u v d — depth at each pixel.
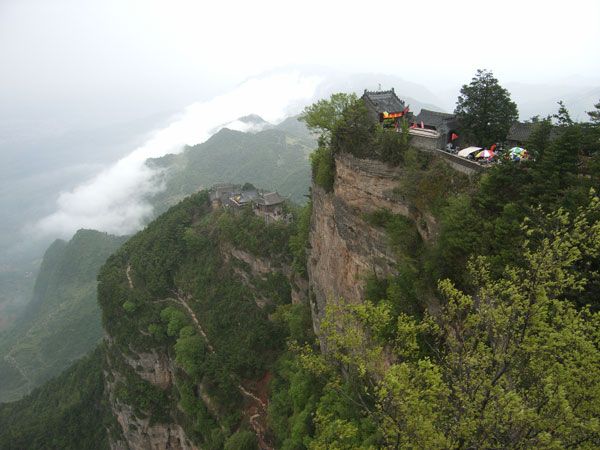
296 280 60.56
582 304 19.80
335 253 43.12
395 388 15.48
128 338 74.94
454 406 16.23
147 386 72.19
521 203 25.09
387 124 39.47
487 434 14.63
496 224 24.94
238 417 54.81
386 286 34.47
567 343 15.15
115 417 78.56
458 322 19.81
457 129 37.47
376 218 36.03
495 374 15.87
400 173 34.69
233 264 75.62
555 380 14.69
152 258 87.81
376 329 21.64
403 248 32.75
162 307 78.81
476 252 25.23
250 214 78.00
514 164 26.84
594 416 14.44
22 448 85.25
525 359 15.85
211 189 104.62
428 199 31.59
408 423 15.39
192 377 63.34
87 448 84.00
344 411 31.02
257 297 69.56
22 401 105.88
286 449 37.81
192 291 79.19
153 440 70.62
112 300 81.31
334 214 42.28
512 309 15.91
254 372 59.06
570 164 24.28
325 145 46.53
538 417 13.45
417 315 29.17
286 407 47.28
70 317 166.00
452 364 17.56
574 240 16.03
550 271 15.60
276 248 67.81
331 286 44.44
